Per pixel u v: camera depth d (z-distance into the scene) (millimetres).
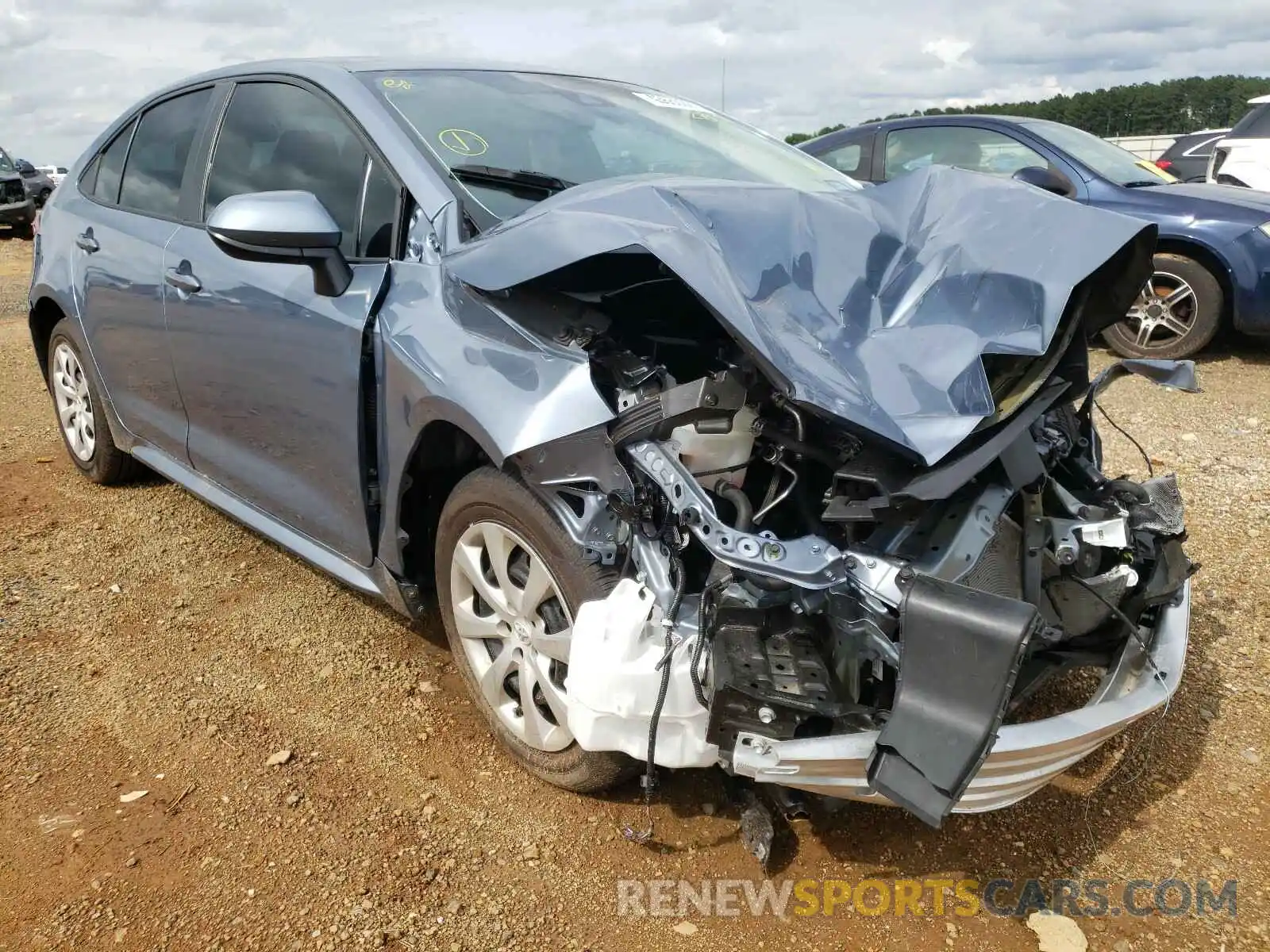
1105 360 6883
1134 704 2150
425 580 2807
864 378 1996
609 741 2041
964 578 1913
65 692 2898
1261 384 6203
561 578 2205
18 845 2279
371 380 2598
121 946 2006
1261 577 3617
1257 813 2455
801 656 1861
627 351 2242
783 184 3084
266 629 3271
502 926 2076
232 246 2434
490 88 3152
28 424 5637
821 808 2324
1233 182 9438
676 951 2027
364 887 2166
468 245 2463
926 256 2354
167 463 3865
